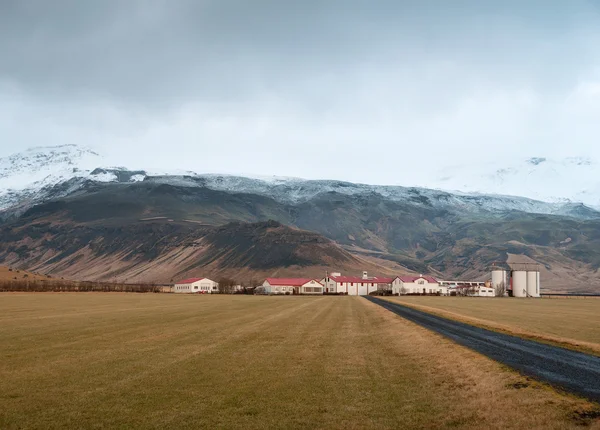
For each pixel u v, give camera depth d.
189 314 74.50
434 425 18.91
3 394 23.00
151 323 58.00
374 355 34.31
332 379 26.42
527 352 34.28
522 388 23.28
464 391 23.55
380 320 64.31
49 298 133.38
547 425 18.36
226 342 40.62
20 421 19.23
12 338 42.72
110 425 18.81
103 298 138.88
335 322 61.34
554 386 23.48
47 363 30.56
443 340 40.72
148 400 22.12
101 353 34.53
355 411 20.61
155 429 18.44
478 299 181.62
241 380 26.06
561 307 119.25
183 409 20.83
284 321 62.25
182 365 30.02
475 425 18.81
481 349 35.53
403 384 25.28
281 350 36.31
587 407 19.97
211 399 22.33
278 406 21.33
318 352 35.47
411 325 55.16
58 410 20.59
